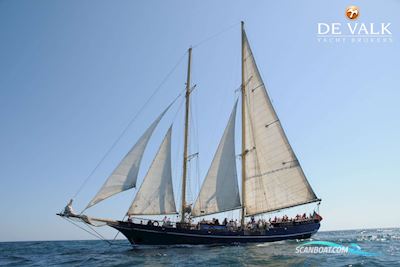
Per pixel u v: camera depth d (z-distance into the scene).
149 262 25.12
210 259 25.75
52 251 42.88
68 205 32.19
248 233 36.31
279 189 39.78
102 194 31.58
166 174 34.91
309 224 40.75
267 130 40.41
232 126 38.00
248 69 42.00
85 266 24.70
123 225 33.28
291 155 40.31
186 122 38.16
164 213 34.41
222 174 37.12
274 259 25.62
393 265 23.09
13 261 31.78
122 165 32.25
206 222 35.88
